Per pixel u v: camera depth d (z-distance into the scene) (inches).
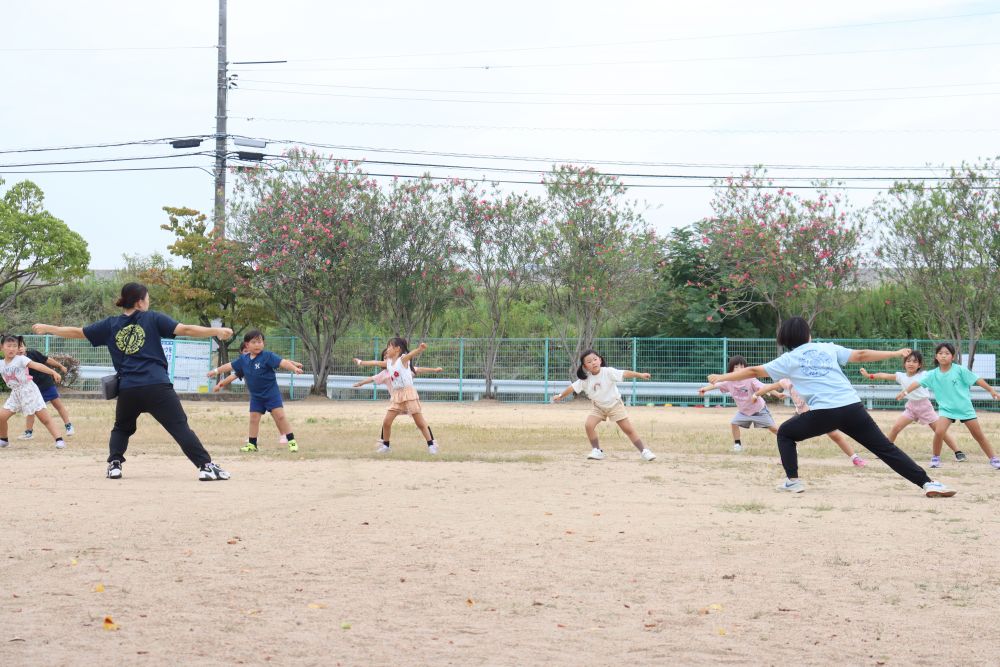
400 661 154.9
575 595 196.2
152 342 378.3
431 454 492.4
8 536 252.5
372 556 231.5
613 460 477.7
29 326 1471.5
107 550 235.8
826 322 1307.8
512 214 1209.4
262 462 450.0
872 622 178.1
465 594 196.4
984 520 289.3
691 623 176.9
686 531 267.0
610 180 1200.8
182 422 377.7
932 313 1164.5
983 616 181.9
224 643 163.0
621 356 1208.8
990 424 807.7
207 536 254.8
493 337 1266.0
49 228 1336.1
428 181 1233.4
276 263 1186.6
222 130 1264.8
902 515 298.8
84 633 167.5
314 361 1278.3
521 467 438.3
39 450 504.7
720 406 1160.2
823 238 1125.7
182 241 1257.4
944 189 1098.7
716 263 1246.9
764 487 369.1
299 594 195.2
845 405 347.9
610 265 1181.7
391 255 1240.8
